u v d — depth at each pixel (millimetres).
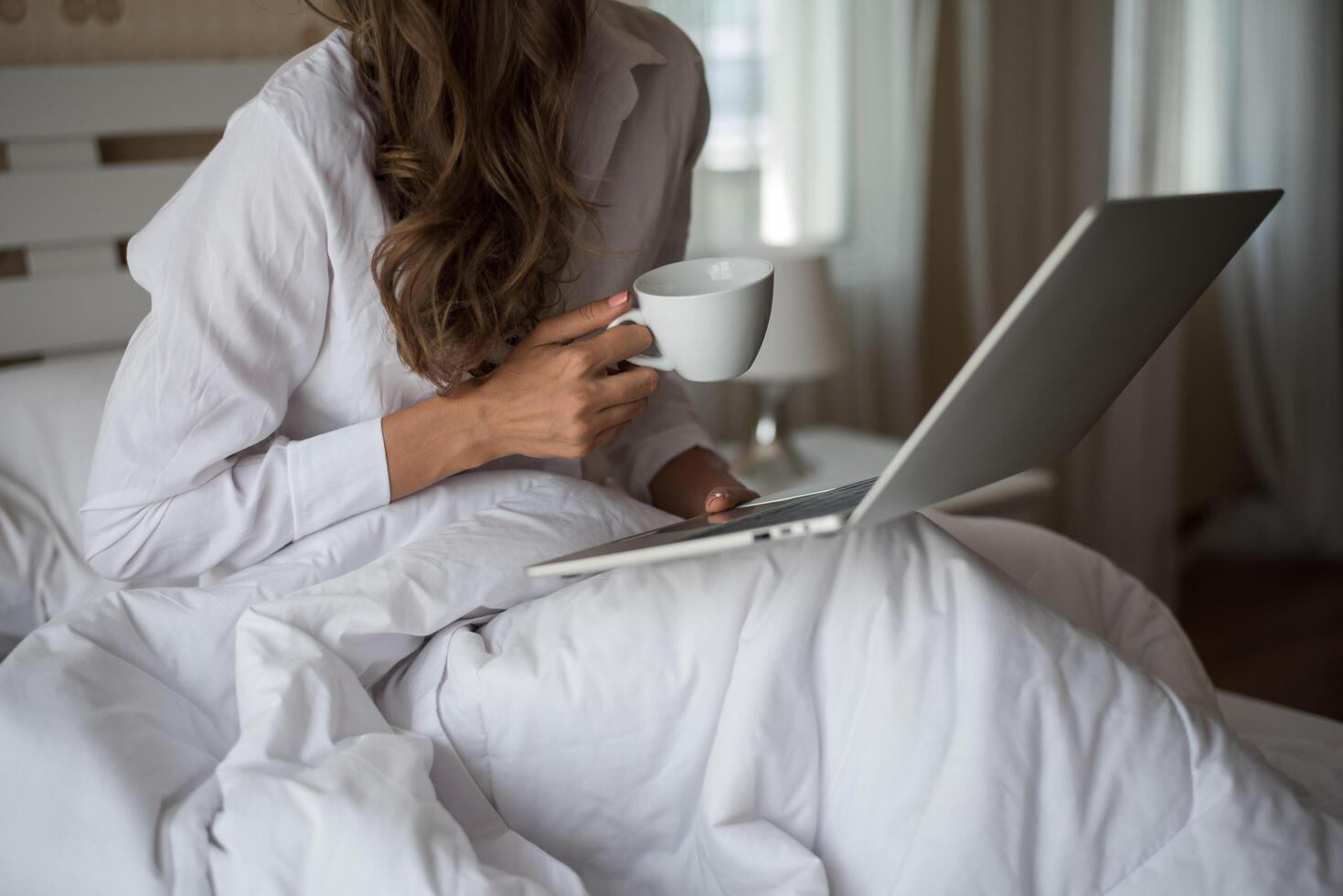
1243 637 2955
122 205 1626
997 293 2990
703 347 768
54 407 1361
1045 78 2957
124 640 828
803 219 2578
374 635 822
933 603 766
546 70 873
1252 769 728
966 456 704
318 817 656
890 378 2787
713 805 727
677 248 1234
